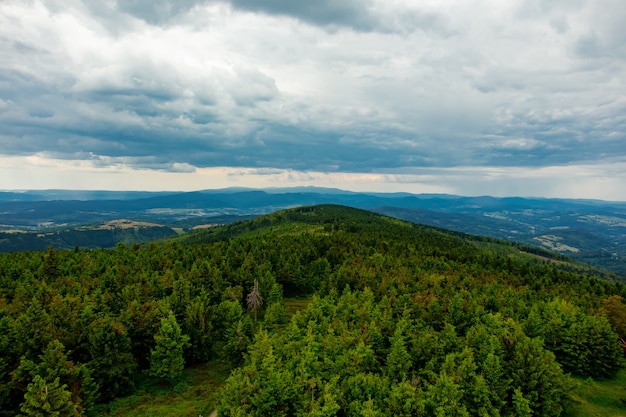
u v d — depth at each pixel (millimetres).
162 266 134625
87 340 70438
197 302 89250
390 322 81188
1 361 61469
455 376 59344
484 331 74188
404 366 64812
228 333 85000
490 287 117375
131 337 77438
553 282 149125
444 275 133000
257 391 56812
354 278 128000
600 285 142750
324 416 50875
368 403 51938
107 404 66062
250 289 120875
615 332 96000
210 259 145875
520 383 64438
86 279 110312
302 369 59125
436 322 93562
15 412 59594
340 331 79625
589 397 73750
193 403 68250
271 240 188625
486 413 57031
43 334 68125
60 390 55344
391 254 167750
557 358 84062
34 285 101625
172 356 72375
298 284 140000
